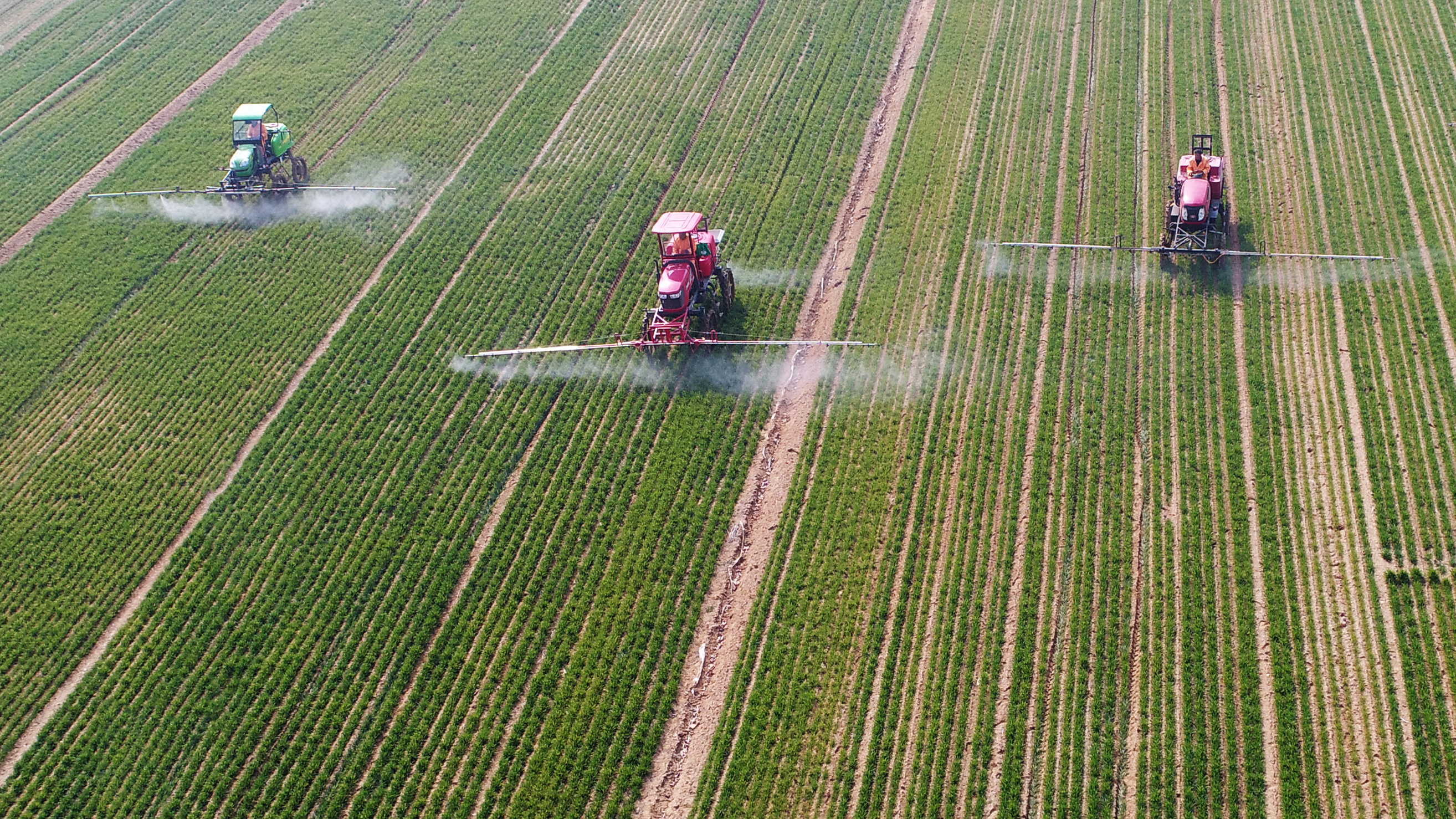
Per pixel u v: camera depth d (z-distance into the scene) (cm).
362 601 3181
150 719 2941
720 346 3881
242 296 4325
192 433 3781
